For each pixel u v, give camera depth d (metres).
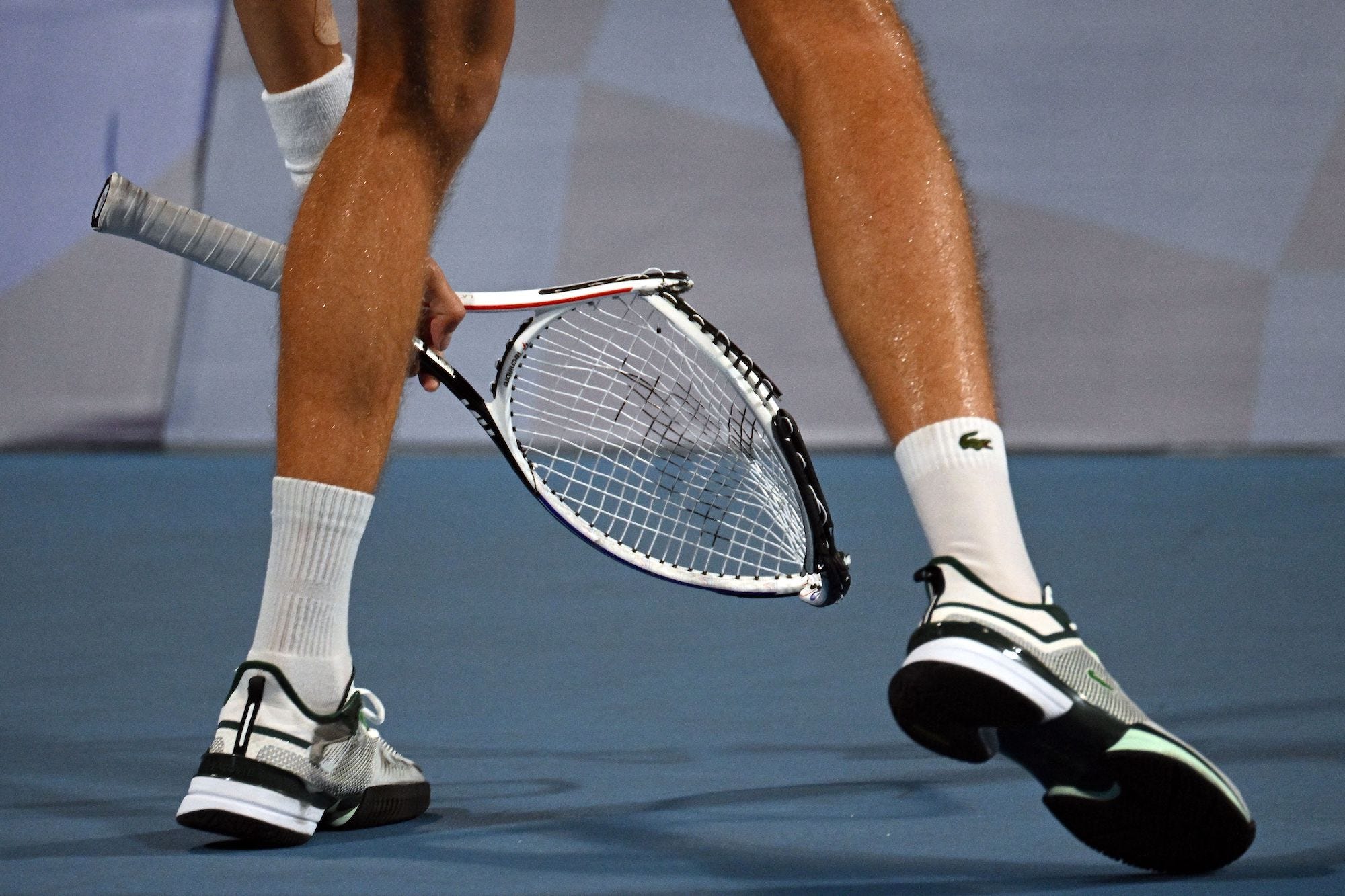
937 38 29.73
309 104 7.13
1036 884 5.18
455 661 10.70
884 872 5.40
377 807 6.17
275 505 5.92
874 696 9.36
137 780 7.19
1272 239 29.34
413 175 5.98
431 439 30.91
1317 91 29.28
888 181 5.04
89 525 20.00
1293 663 10.30
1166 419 29.45
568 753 7.78
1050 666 4.61
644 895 5.12
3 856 5.77
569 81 30.41
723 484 6.77
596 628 12.14
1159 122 29.53
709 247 30.09
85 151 30.67
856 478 25.94
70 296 30.75
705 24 30.25
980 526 4.78
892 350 4.94
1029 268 29.69
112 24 30.67
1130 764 4.63
